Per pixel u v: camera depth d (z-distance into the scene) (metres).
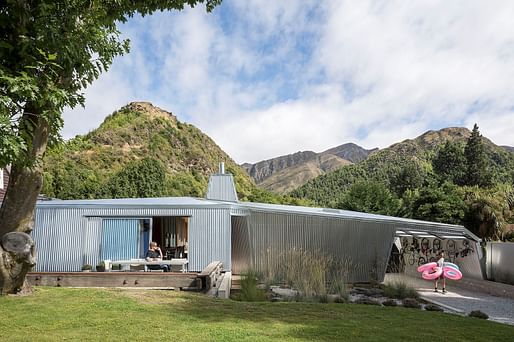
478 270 17.48
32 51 6.30
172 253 16.11
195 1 9.29
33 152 7.13
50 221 13.40
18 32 6.32
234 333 5.52
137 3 8.80
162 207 13.63
